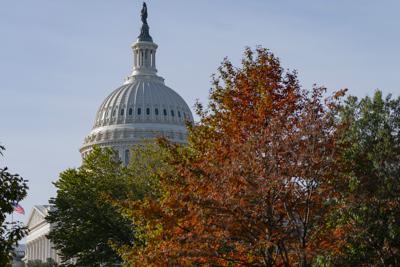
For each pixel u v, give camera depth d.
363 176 45.22
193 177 46.06
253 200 43.81
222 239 43.78
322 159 42.66
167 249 44.78
